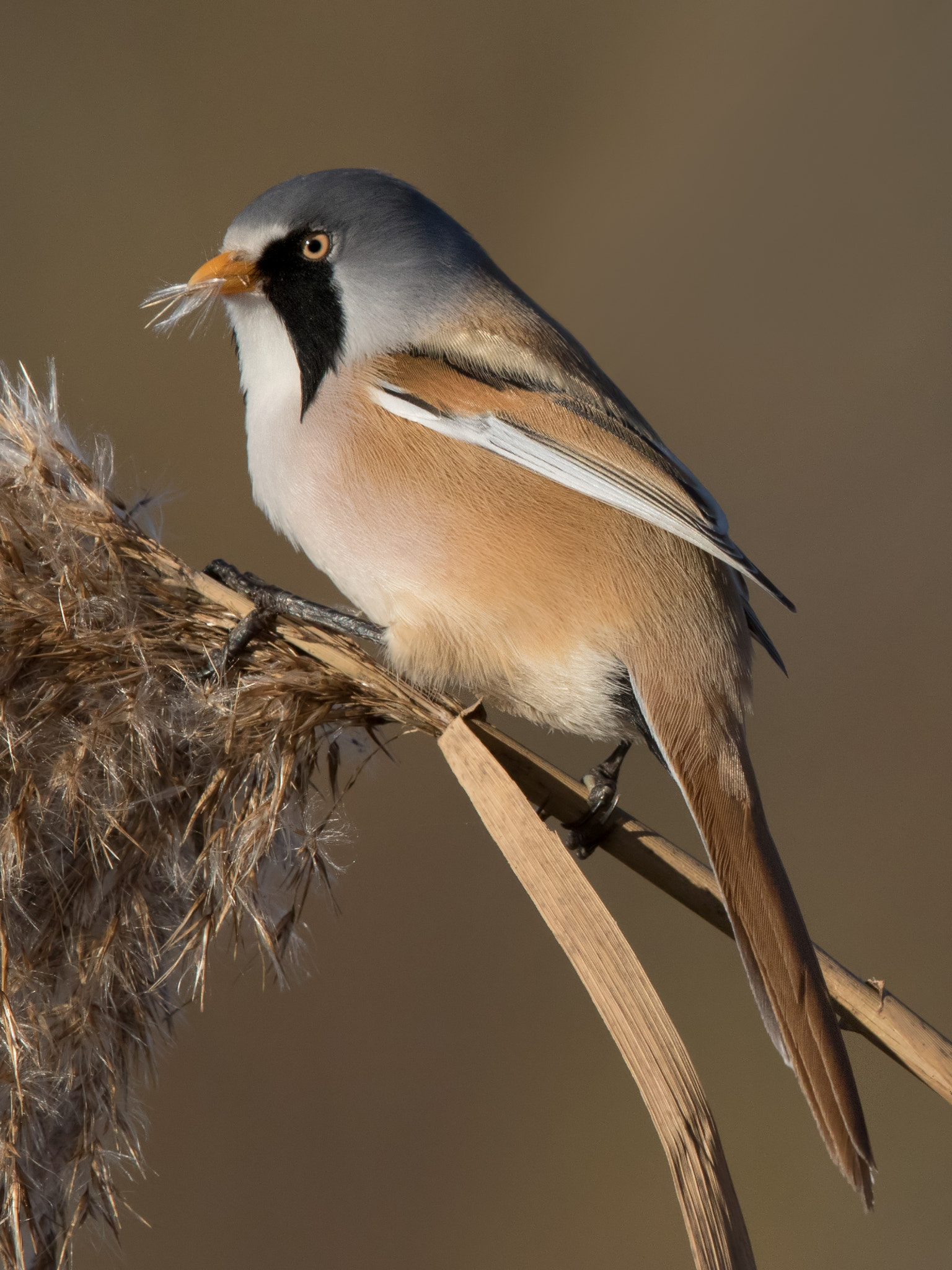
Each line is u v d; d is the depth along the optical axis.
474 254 6.50
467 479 5.90
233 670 5.22
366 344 6.16
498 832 4.63
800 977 4.83
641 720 5.87
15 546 5.17
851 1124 4.55
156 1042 5.18
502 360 6.10
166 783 5.16
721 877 5.22
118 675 5.12
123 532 5.26
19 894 5.03
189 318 6.84
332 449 6.04
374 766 5.54
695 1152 4.24
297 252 6.23
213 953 5.34
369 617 6.11
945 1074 4.66
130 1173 5.18
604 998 4.39
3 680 5.05
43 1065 4.98
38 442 5.23
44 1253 5.00
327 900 5.38
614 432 5.95
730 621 5.82
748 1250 4.18
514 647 5.82
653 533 5.84
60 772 4.98
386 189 6.34
